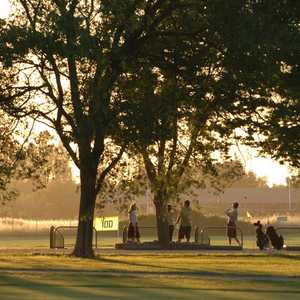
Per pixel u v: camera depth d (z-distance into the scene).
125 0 53.34
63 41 51.81
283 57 50.59
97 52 51.75
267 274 47.16
